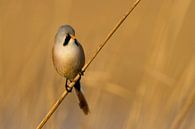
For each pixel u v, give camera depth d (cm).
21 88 1042
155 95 938
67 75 841
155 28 945
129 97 970
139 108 930
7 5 1248
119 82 1270
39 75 1067
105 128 1035
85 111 855
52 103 979
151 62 945
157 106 934
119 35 1410
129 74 1301
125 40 1052
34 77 1057
